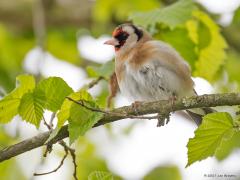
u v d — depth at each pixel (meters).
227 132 7.42
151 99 9.89
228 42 14.84
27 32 16.69
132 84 9.92
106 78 10.59
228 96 7.91
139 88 9.88
